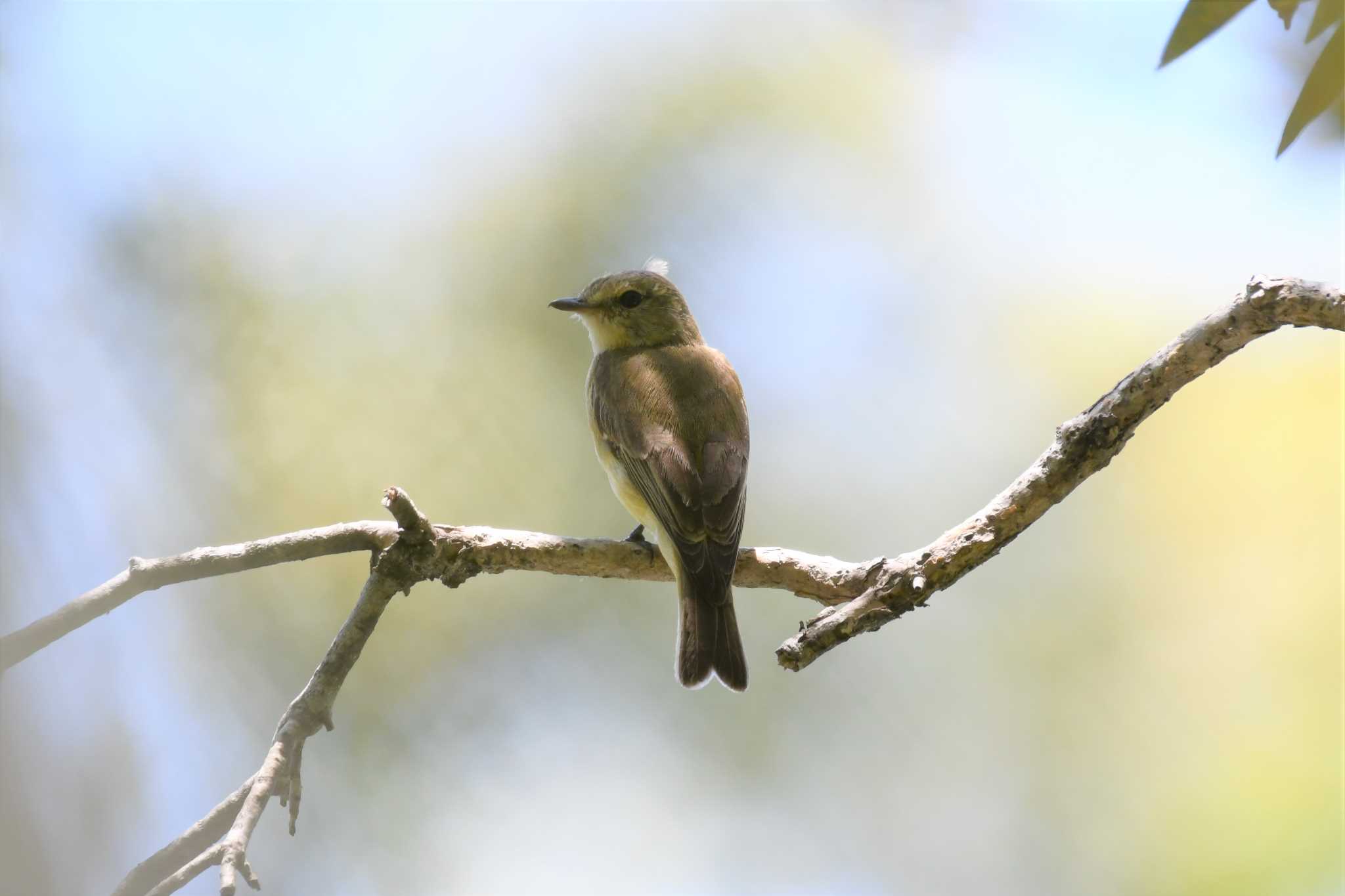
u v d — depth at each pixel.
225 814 6.24
